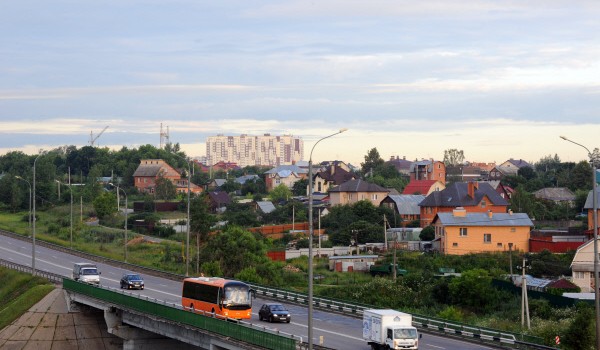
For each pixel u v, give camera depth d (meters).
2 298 91.88
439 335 56.81
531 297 81.00
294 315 65.75
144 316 63.62
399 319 47.47
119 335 70.50
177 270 103.94
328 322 61.59
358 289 86.88
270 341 45.16
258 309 68.69
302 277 101.06
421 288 85.75
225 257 100.81
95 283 86.06
